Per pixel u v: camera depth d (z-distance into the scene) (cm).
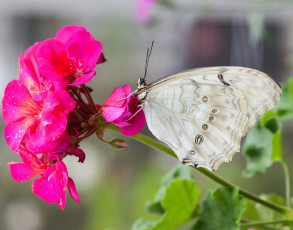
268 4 56
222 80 41
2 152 113
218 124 42
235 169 104
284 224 44
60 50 40
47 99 39
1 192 110
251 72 40
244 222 45
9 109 40
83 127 40
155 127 42
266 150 48
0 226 108
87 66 40
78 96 40
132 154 119
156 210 48
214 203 44
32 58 40
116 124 40
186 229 46
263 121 47
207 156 42
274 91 40
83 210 111
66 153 40
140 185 113
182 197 45
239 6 78
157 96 42
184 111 42
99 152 117
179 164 49
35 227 108
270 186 99
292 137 103
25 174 42
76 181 116
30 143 39
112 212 110
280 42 117
